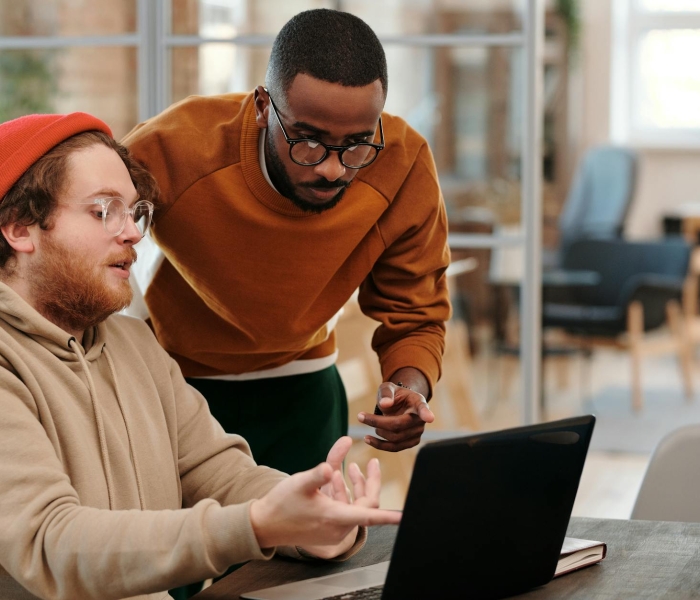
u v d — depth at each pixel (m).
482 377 3.53
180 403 1.66
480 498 1.27
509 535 1.33
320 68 1.56
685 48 8.35
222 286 1.93
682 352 6.45
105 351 1.54
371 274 2.12
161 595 1.52
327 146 1.61
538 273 3.41
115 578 1.23
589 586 1.40
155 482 1.52
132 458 1.50
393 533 1.65
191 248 1.90
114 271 1.47
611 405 6.18
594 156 7.31
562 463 1.35
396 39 3.45
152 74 3.31
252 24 3.30
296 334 2.02
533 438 1.32
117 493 1.46
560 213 7.97
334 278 2.00
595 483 4.57
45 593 1.25
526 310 3.38
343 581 1.41
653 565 1.48
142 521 1.24
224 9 3.30
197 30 3.31
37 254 1.44
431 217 2.01
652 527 1.66
